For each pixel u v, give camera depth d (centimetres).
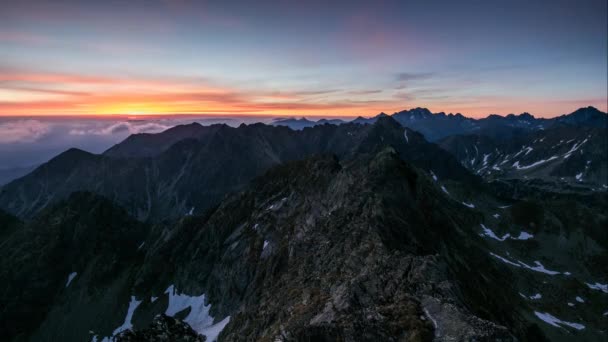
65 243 16525
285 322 3972
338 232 6412
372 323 2947
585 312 9856
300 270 6150
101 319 12600
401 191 7538
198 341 5281
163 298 12550
